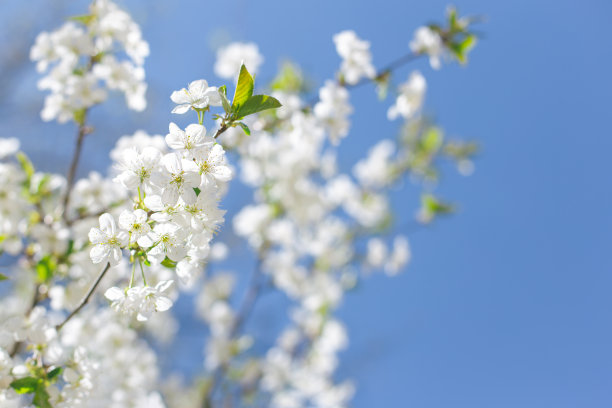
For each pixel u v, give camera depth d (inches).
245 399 81.7
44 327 40.5
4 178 46.3
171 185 36.7
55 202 48.6
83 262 46.0
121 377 48.9
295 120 49.0
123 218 36.7
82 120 47.0
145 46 47.3
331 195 95.7
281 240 84.4
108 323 49.1
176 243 37.1
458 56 49.6
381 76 49.7
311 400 88.7
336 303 92.6
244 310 84.3
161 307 37.9
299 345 90.8
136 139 45.8
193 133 36.9
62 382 40.5
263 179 82.4
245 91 37.6
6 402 39.9
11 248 46.3
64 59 47.0
